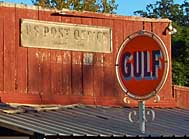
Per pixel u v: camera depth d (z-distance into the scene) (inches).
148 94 695.1
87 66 882.1
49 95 847.7
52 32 862.5
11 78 831.1
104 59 895.1
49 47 858.8
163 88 936.9
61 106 787.4
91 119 713.6
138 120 705.6
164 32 949.2
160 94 932.6
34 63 847.1
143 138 668.1
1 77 825.5
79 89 873.5
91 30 888.9
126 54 721.6
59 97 852.6
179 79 1469.0
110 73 896.3
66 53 869.8
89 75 882.1
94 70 886.4
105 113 773.9
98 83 887.1
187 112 864.9
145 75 706.2
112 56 901.2
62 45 867.4
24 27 844.0
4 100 813.2
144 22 932.6
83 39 882.8
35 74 845.8
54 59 861.2
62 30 869.2
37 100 835.4
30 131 602.9
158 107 914.7
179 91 964.0
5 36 832.9
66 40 870.4
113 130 656.4
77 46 877.8
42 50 854.5
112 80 895.7
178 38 1535.4
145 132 668.1
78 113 750.5
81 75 877.2
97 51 890.7
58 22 867.4
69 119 697.0
